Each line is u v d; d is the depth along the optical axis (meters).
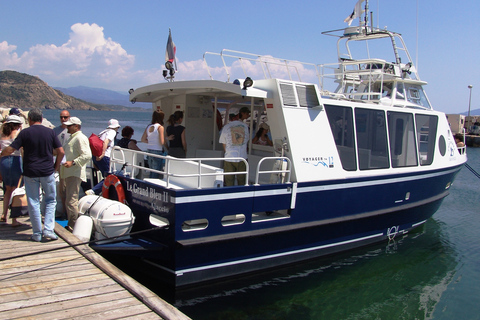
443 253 8.01
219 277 5.47
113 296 3.92
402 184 7.55
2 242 5.19
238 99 7.64
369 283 6.48
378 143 7.16
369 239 7.36
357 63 8.42
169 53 7.11
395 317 5.50
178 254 5.04
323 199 6.28
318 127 6.20
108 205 5.33
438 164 8.58
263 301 5.64
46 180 5.11
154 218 5.93
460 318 5.56
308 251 6.37
